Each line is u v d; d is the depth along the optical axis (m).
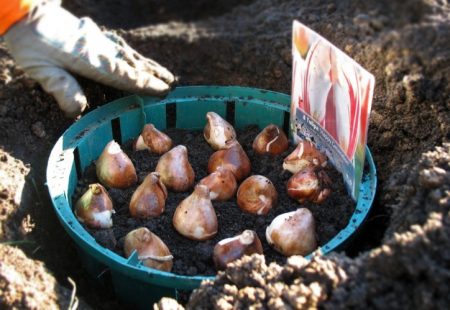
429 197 0.45
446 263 0.38
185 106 0.68
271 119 0.67
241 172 0.60
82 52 0.57
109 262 0.48
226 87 0.68
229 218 0.56
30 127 0.62
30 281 0.47
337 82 0.53
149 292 0.51
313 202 0.57
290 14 0.75
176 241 0.54
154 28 0.77
